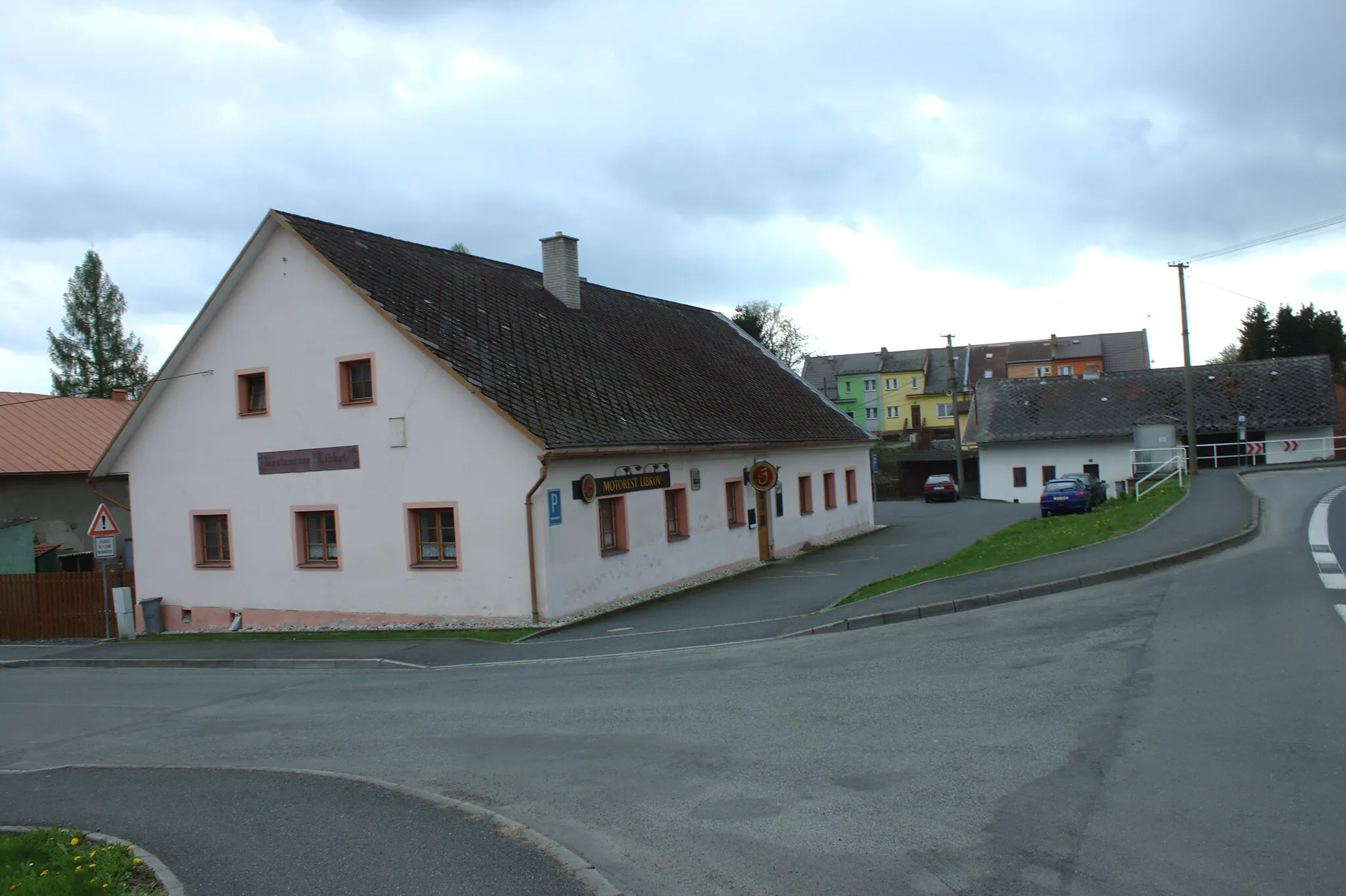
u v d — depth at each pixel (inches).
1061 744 301.3
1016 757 293.3
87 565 1310.3
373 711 480.1
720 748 337.7
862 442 1451.8
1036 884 209.3
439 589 794.2
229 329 895.7
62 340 2287.2
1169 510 909.8
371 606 826.2
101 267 2321.6
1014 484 2228.1
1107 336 3966.5
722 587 919.0
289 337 863.1
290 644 756.0
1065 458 2183.8
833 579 895.7
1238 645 404.5
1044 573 627.5
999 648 451.5
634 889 226.5
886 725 343.6
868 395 4220.0
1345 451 2009.1
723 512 1037.2
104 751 450.0
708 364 1256.8
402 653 669.9
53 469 1259.8
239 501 896.3
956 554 829.8
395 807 307.4
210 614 917.8
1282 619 444.8
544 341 954.7
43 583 1002.7
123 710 557.9
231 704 548.7
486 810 295.3
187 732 476.7
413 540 809.5
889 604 598.5
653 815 276.4
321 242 845.2
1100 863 216.5
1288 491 1071.0
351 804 315.6
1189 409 1603.1
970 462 2600.9
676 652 568.1
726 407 1130.7
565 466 780.0
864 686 406.9
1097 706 338.3
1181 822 234.5
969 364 4126.5
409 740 406.9
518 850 257.6
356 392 842.8
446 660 636.7
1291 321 3038.9
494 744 381.1
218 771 383.6
